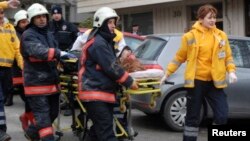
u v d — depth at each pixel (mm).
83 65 5906
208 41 6199
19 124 9125
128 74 5887
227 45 6336
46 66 6523
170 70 6488
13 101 12289
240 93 8562
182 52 6348
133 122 9508
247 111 8648
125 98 6500
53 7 9102
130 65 6500
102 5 20531
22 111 10703
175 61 6461
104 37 5773
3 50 7613
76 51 7727
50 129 6535
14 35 7789
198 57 6219
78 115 7219
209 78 6219
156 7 19656
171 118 8391
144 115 10391
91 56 5758
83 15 27625
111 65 5664
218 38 6199
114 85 5848
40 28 6551
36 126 6641
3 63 7617
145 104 8164
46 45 6551
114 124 6766
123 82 5703
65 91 7066
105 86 5758
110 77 5742
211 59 6195
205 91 6262
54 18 9125
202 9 6230
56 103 6848
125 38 11195
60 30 9133
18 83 8016
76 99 7016
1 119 7094
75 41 8484
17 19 8477
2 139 7055
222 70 6207
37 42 6379
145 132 8484
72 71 6797
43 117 6492
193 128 6281
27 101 7004
